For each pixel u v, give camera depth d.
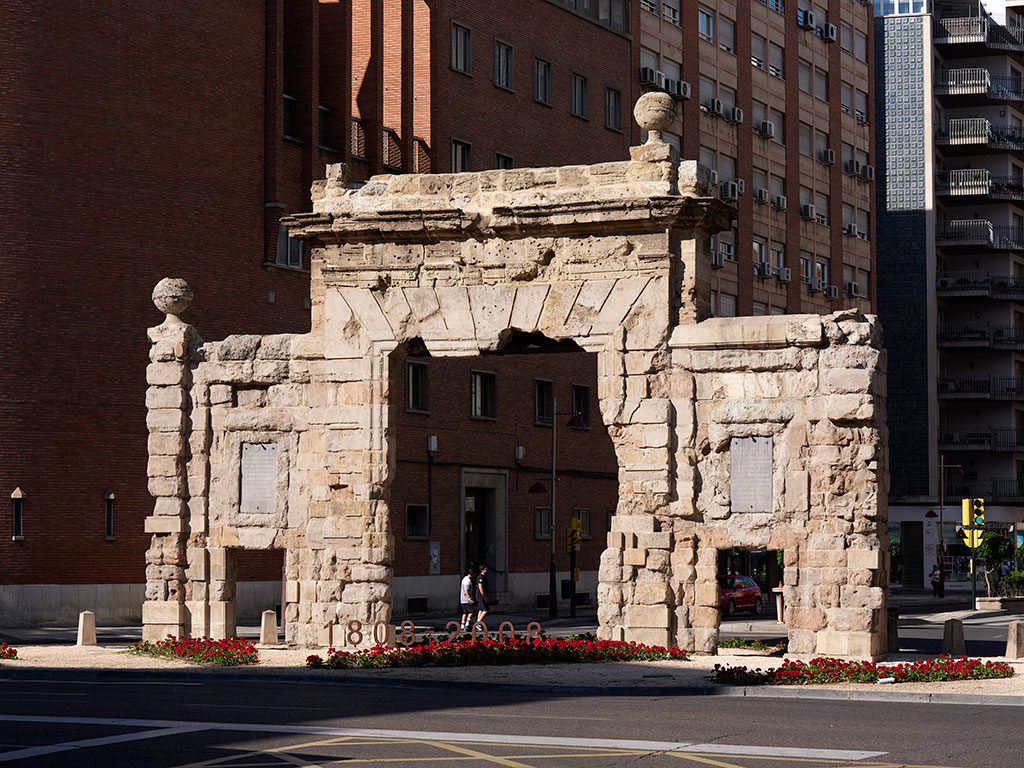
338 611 40.44
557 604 75.25
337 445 40.66
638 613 38.22
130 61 57.91
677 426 38.25
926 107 110.19
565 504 78.50
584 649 36.72
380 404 40.44
